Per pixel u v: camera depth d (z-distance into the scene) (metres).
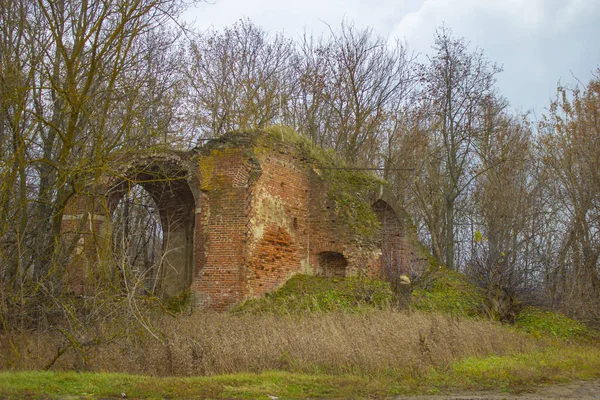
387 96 33.62
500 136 32.91
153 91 19.33
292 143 22.11
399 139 34.16
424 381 9.70
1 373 8.69
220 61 33.56
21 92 12.02
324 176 22.61
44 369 9.95
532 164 32.97
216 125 31.94
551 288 26.59
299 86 34.59
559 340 16.41
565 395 8.86
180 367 10.13
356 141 33.56
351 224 21.66
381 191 24.64
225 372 10.19
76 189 12.06
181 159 20.09
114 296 10.73
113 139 14.24
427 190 35.22
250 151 19.55
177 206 23.92
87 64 12.98
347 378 9.59
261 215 19.78
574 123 25.86
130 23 14.12
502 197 30.08
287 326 12.71
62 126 14.68
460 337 12.82
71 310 10.73
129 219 21.92
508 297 18.83
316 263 21.95
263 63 34.62
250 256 19.02
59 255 11.87
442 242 36.59
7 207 11.45
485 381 9.84
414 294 19.80
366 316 14.75
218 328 12.13
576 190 25.77
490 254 20.47
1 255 10.74
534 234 29.81
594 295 21.58
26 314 10.83
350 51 33.34
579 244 25.02
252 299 18.84
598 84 25.69
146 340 10.77
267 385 8.77
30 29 13.63
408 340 11.66
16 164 11.95
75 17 14.62
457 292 21.03
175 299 19.53
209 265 18.95
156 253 25.42
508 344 13.57
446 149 34.38
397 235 25.45
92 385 8.12
